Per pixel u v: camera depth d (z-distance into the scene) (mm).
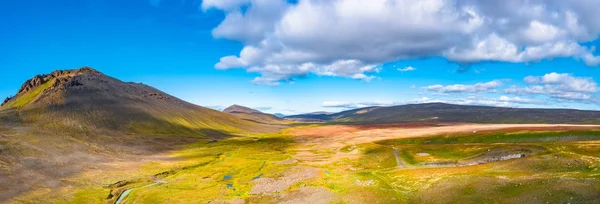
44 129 163625
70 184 92062
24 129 152875
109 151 143500
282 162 128875
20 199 76438
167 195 85250
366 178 89062
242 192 86625
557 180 63062
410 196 69750
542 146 96875
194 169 122312
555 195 57156
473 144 121500
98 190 89062
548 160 78562
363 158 124875
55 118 189750
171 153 160250
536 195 58531
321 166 115375
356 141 172250
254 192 85812
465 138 143500
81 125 188125
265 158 142500
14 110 197375
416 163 106500
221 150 171375
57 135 152500
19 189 82500
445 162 101062
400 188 76312
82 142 148625
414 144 147000
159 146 176000
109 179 100562
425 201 65812
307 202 73500
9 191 80125
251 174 110188
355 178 90500
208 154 157000
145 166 123188
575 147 89125
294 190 83875
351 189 79625
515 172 74062
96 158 126812
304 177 99188
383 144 152000
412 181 79875
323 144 179375
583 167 71000
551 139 122938
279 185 91562
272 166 120875
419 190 72062
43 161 108438
